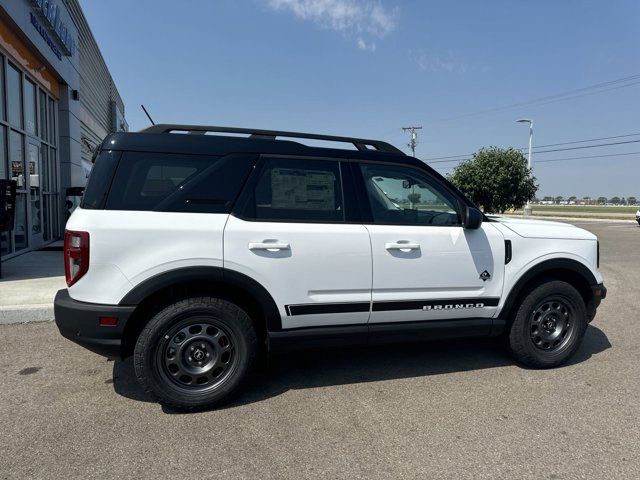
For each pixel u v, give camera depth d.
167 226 3.30
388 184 3.98
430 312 3.96
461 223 4.08
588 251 4.40
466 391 3.82
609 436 3.12
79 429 3.13
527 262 4.19
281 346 3.63
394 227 3.84
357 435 3.11
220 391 3.43
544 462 2.81
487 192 34.09
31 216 10.73
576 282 4.53
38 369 4.13
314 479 2.63
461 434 3.13
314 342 3.70
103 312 3.20
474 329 4.11
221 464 2.75
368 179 3.92
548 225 4.52
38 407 3.44
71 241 3.28
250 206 3.53
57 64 11.98
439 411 3.46
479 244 4.04
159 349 3.30
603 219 43.03
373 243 3.74
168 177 3.44
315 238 3.60
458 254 3.97
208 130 3.72
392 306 3.83
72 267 3.28
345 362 4.44
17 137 9.93
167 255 3.29
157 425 3.21
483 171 33.88
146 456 2.82
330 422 3.28
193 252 3.32
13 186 7.17
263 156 3.65
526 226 4.36
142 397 3.63
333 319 3.72
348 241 3.67
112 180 3.32
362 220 3.80
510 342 4.28
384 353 4.70
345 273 3.68
